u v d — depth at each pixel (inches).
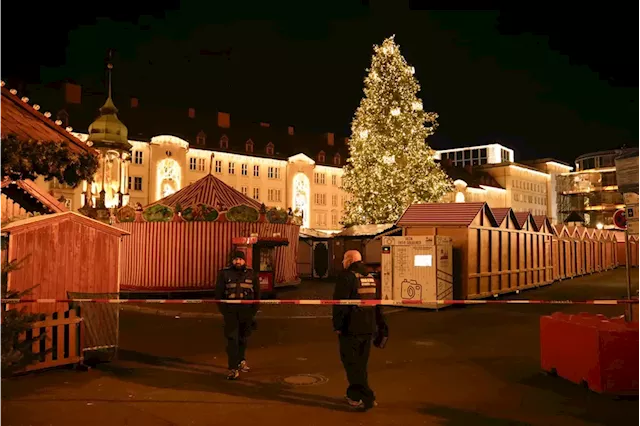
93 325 331.3
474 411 246.2
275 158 2455.7
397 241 640.4
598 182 3174.2
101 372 318.7
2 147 249.3
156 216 827.4
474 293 693.3
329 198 2645.2
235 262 316.5
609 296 816.9
